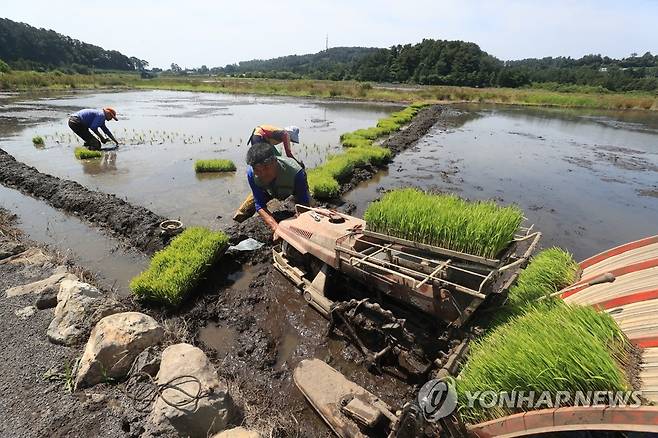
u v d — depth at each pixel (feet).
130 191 37.45
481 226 13.14
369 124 86.07
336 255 16.52
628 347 10.46
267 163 20.57
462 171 48.73
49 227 29.07
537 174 48.11
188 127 76.74
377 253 15.75
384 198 16.89
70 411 12.67
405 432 10.87
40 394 13.32
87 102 120.37
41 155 51.37
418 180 44.52
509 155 58.85
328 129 78.59
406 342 14.74
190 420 11.72
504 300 15.74
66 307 16.79
